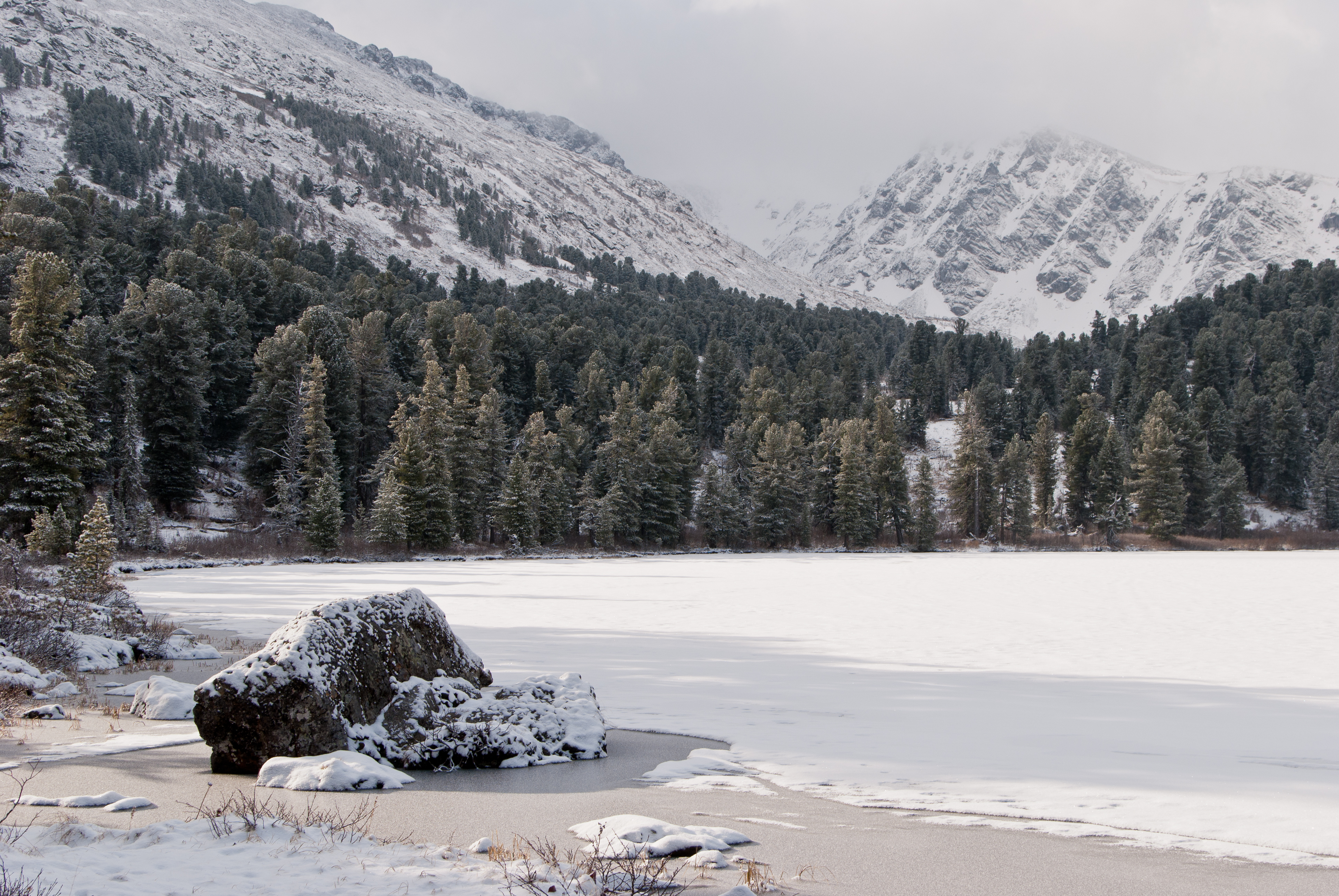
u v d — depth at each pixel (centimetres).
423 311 14425
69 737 1052
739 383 14025
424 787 858
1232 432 12388
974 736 1084
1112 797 813
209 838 651
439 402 8000
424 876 572
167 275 9888
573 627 2380
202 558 6112
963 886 585
